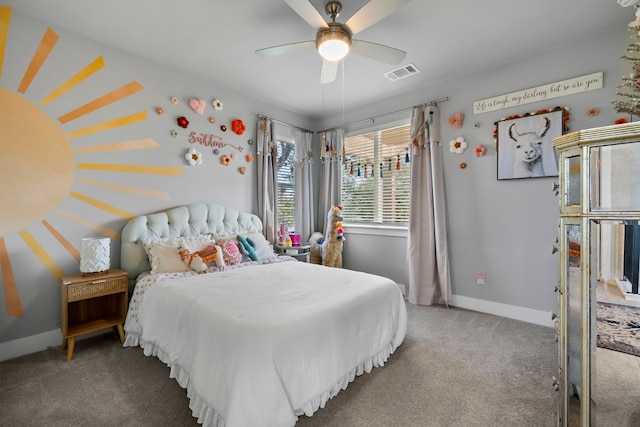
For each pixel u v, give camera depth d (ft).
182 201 9.98
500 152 9.45
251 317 4.81
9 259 6.91
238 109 11.60
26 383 5.82
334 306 5.50
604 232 3.13
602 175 3.10
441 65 9.46
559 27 7.52
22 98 7.01
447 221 10.71
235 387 4.00
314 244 13.16
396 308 7.25
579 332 3.33
